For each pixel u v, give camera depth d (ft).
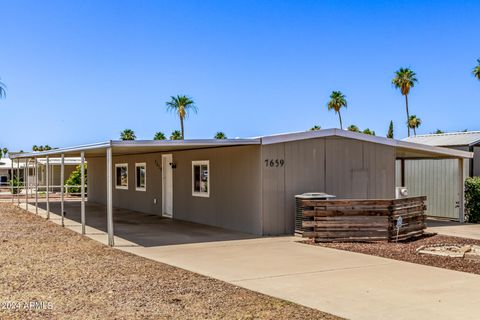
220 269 27.07
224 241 37.45
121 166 70.38
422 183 58.03
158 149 49.19
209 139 38.27
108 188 35.78
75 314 18.81
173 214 55.16
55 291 22.22
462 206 51.78
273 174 40.73
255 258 30.30
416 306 19.84
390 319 18.21
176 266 27.89
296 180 41.65
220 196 46.01
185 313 18.90
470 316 18.51
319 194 39.55
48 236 40.63
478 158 56.44
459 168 52.13
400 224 36.55
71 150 44.78
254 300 20.72
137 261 29.37
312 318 18.31
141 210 63.77
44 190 126.62
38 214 60.85
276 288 22.81
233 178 43.98
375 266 27.68
